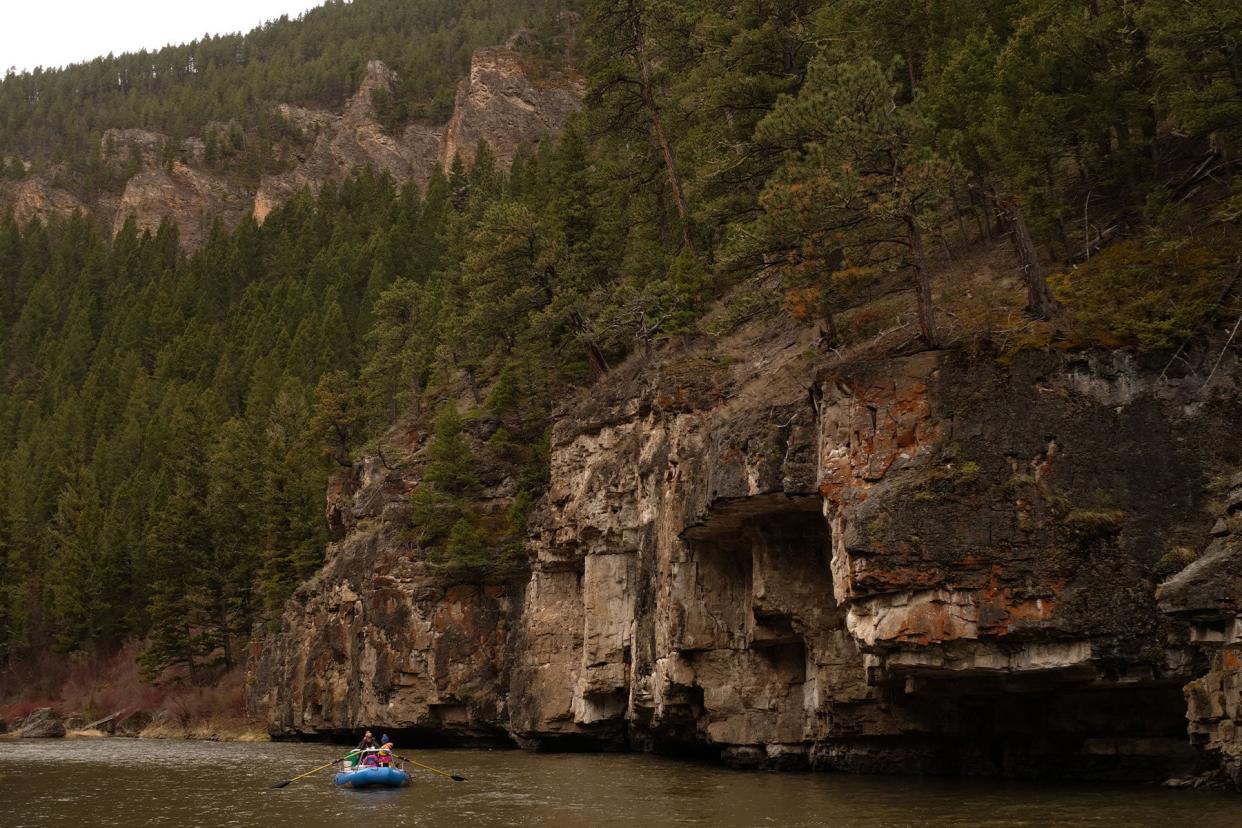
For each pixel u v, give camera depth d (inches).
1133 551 1037.8
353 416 3004.4
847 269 1283.2
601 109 2198.6
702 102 2001.7
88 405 5408.5
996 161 1366.9
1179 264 1176.8
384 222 5994.1
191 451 4180.6
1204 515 1040.8
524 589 2143.2
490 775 1473.9
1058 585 1034.1
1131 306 1147.3
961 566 1059.9
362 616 2439.7
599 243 2439.7
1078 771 1152.2
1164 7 1231.5
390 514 2493.8
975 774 1237.1
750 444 1293.1
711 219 1859.0
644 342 1998.0
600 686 1752.0
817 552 1323.8
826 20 1942.7
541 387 2380.7
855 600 1117.1
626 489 1753.2
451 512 2304.4
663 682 1501.0
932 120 1349.7
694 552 1464.1
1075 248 1368.1
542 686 1898.4
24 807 1259.8
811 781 1232.8
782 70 1964.8
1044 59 1365.7
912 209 1196.5
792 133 1339.8
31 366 6441.9
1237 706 899.4
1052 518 1053.8
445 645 2182.6
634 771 1451.8
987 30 1619.1
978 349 1133.7
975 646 1058.1
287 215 7012.8
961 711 1223.5
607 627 1758.1
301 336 4862.2
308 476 3417.8
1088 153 1441.9
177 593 3747.5
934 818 922.1
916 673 1102.4
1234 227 1204.5
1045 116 1328.7
